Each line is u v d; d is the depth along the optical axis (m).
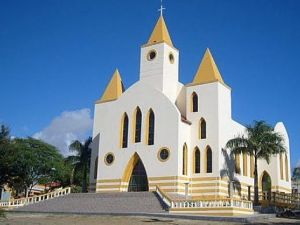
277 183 67.62
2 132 60.81
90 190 63.09
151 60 61.59
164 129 54.91
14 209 49.88
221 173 54.28
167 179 52.88
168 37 63.19
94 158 64.25
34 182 79.75
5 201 55.22
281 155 71.88
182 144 54.53
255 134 53.22
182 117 59.25
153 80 60.53
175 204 42.84
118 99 60.19
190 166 55.66
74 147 65.06
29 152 73.75
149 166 54.72
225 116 58.16
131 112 58.50
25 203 54.44
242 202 41.44
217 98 56.72
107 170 58.16
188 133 56.62
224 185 54.56
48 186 94.56
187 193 51.44
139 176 56.44
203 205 41.06
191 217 36.53
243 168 61.69
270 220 38.12
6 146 59.41
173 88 61.56
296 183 99.31
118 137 58.53
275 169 68.12
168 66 61.31
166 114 55.28
